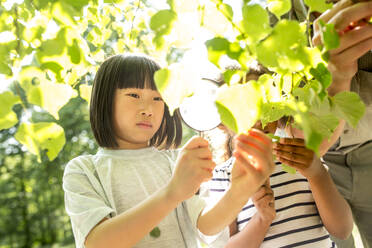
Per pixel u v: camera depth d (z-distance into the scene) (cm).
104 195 139
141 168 151
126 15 201
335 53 92
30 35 94
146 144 163
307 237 167
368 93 172
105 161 150
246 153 96
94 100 156
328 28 72
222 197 122
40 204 1269
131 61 153
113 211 128
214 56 66
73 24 93
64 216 1251
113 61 158
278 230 168
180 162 105
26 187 1247
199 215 140
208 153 105
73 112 1074
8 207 1295
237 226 179
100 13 186
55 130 81
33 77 80
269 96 81
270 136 101
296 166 127
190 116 113
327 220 160
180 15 73
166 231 140
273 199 159
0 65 90
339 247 242
